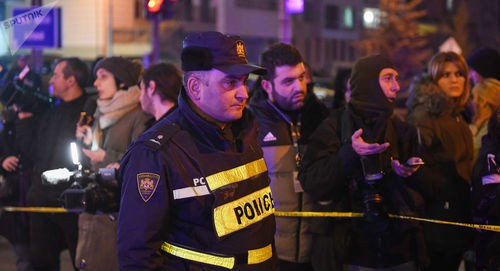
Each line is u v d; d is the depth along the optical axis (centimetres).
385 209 351
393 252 357
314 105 402
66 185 351
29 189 481
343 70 488
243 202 259
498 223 341
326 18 3791
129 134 430
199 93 259
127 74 439
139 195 250
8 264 635
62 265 643
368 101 360
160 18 1089
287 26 1302
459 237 391
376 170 334
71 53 1862
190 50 256
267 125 382
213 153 256
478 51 503
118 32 2673
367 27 4012
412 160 335
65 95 477
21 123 490
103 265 400
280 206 376
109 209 348
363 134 354
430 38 3219
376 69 357
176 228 256
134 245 248
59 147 467
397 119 377
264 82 389
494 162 345
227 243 255
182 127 259
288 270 379
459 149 415
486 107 477
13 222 485
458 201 392
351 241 362
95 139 440
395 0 3069
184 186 251
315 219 365
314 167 357
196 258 254
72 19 1886
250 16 3325
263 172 273
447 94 462
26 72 489
